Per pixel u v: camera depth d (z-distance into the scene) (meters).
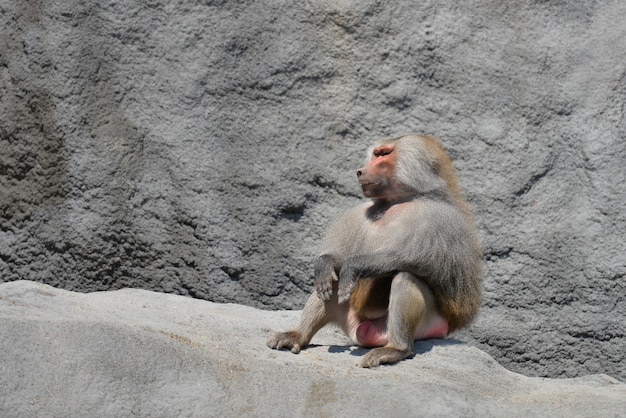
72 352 9.55
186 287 14.37
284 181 14.64
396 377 10.10
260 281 14.41
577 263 14.32
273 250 14.48
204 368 9.86
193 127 14.68
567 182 14.61
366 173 11.41
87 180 14.36
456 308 11.23
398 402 9.50
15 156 14.59
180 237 14.41
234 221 14.48
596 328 14.18
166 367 9.72
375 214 11.54
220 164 14.61
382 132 14.80
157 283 14.38
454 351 11.25
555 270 14.32
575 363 14.20
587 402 9.73
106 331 9.84
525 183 14.57
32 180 14.52
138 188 14.43
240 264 14.39
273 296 14.41
